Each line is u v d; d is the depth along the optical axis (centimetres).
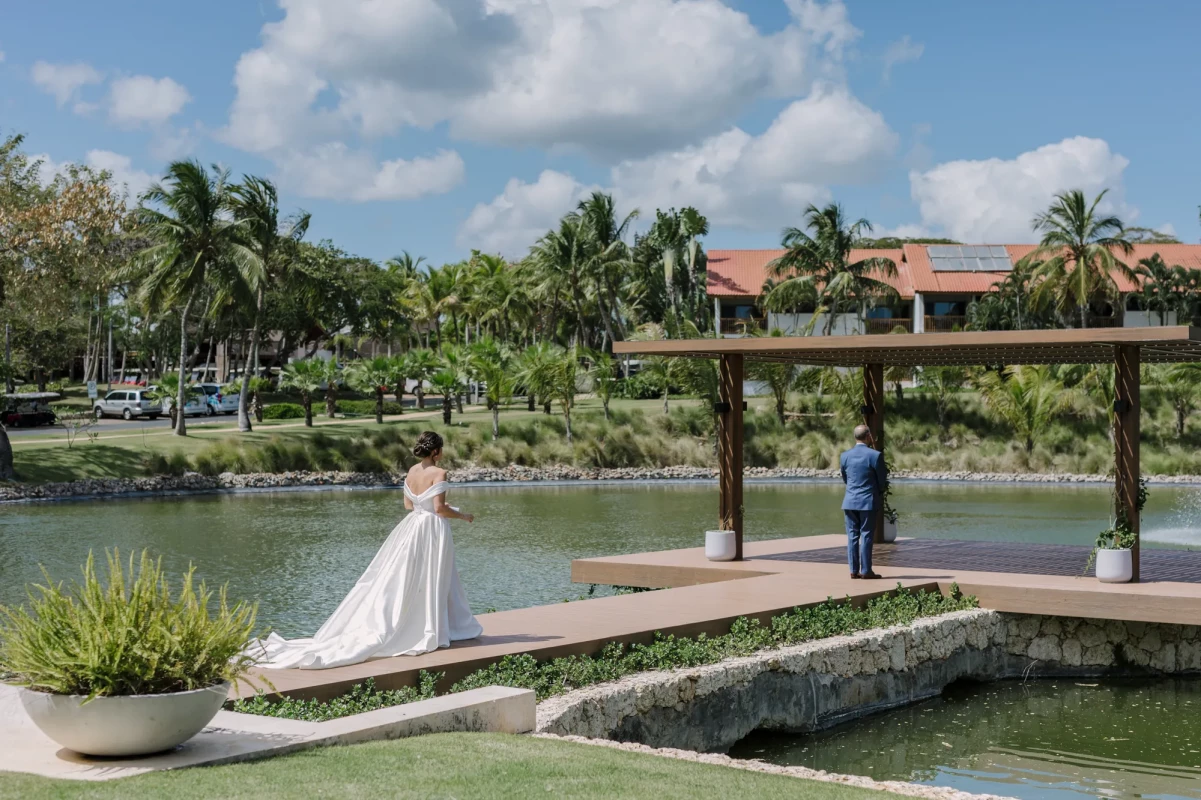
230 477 3638
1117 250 6053
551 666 841
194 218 3909
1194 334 1169
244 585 1709
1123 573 1241
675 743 872
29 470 3375
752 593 1190
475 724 660
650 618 1020
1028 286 5722
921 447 4262
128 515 2764
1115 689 1177
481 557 2014
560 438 4238
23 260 3738
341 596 1616
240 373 7356
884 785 639
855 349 1365
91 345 7938
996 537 2266
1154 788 859
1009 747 970
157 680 525
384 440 4034
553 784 512
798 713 989
